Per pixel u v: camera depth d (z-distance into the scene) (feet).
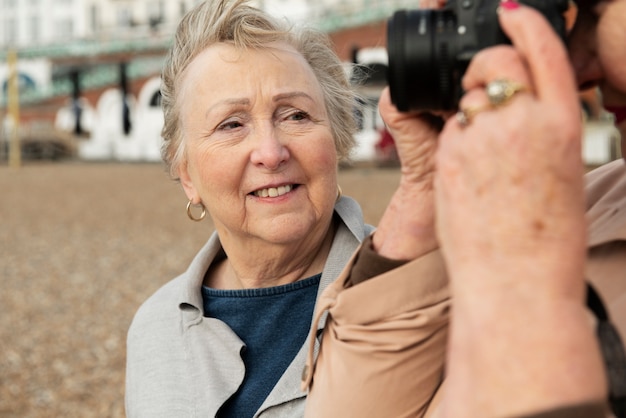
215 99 6.30
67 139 129.80
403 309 4.23
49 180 82.69
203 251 7.00
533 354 2.92
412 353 4.23
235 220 6.45
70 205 60.44
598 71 3.41
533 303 2.96
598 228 3.81
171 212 55.57
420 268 4.20
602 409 2.91
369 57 76.07
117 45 147.95
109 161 125.49
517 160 2.97
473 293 3.03
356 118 7.12
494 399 2.94
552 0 3.19
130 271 36.37
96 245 43.06
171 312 7.00
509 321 2.96
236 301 6.71
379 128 92.22
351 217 6.75
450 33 3.32
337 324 4.51
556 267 2.97
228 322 6.70
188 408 6.39
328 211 6.53
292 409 6.06
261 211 6.36
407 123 4.05
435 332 4.22
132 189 72.28
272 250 6.57
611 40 3.27
